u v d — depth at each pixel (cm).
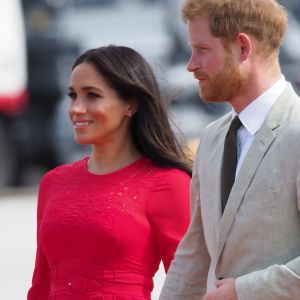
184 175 1502
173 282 1400
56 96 5025
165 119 1536
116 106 1508
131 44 4916
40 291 1550
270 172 1212
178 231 1473
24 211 4331
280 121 1232
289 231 1205
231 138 1277
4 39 4931
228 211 1233
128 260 1449
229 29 1230
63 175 1539
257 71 1246
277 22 1242
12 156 5072
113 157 1518
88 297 1441
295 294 1184
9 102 4978
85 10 4959
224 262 1250
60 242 1469
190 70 1261
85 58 1516
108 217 1452
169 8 4894
